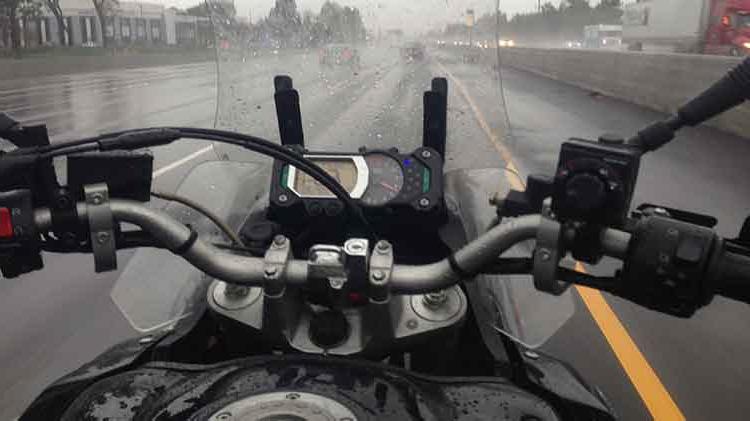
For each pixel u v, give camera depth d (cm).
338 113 260
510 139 260
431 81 235
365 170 205
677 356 422
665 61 1691
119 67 4712
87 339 439
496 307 209
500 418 135
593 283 134
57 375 396
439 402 136
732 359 421
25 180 139
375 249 151
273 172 208
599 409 167
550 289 135
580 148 125
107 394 136
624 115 1619
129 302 216
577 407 167
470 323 202
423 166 206
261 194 250
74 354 421
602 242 127
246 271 154
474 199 236
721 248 121
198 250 153
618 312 478
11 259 141
